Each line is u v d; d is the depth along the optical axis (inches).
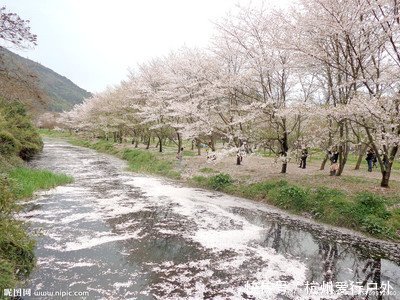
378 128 565.6
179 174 921.5
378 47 559.5
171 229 478.3
